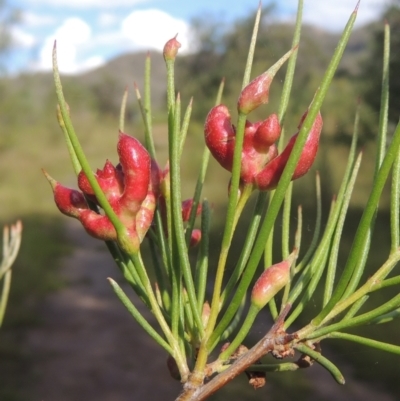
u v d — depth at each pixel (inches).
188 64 538.9
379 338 251.4
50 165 862.5
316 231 41.8
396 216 35.5
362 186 292.5
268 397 230.5
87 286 437.4
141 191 36.0
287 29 343.9
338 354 257.8
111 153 872.9
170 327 39.7
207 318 39.4
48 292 415.5
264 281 34.6
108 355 308.8
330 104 328.8
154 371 290.5
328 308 34.5
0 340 323.6
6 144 847.7
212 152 37.4
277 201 30.8
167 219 40.9
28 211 714.2
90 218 37.1
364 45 363.9
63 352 311.6
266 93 31.4
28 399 256.8
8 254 50.2
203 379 35.7
